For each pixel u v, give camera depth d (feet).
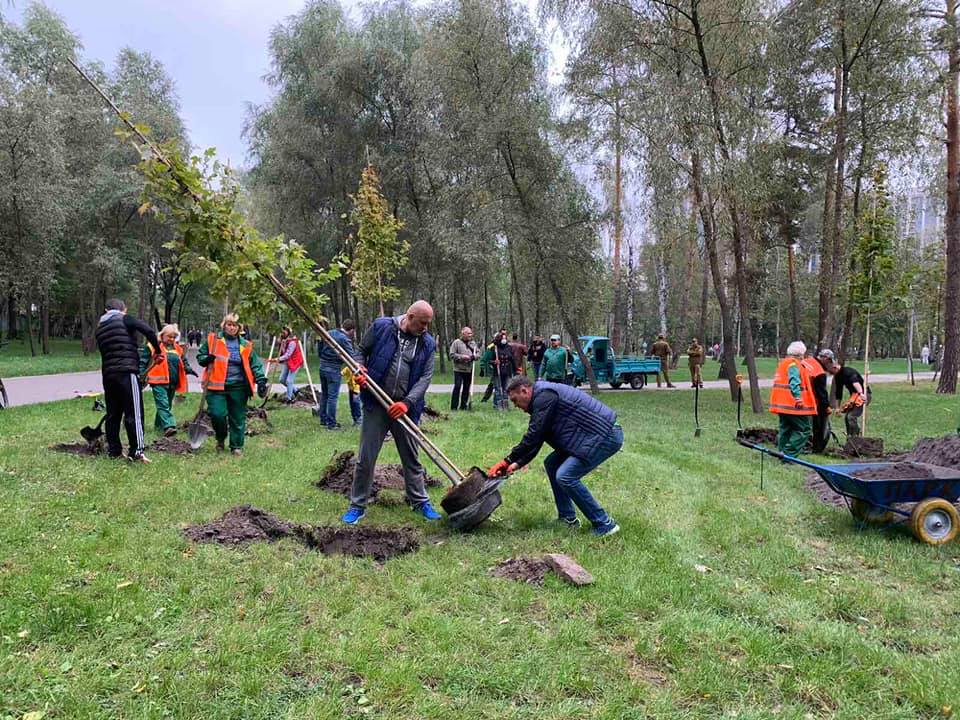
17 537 14.73
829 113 64.80
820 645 11.57
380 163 86.48
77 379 63.77
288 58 92.89
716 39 49.75
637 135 50.01
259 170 103.81
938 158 66.80
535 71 61.82
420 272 89.61
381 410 18.19
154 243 113.29
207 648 10.60
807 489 24.27
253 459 25.77
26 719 8.46
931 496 18.17
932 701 9.89
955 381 65.67
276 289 19.80
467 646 11.09
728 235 55.16
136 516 17.02
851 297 39.50
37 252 100.58
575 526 18.19
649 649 11.17
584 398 17.46
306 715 8.96
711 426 41.98
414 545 16.11
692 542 17.34
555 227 63.31
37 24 103.09
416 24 89.56
